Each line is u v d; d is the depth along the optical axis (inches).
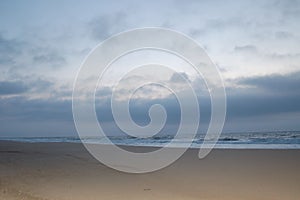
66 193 261.4
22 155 536.7
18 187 277.0
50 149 671.1
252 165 407.5
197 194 261.9
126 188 283.3
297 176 327.3
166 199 244.7
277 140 1113.4
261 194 259.6
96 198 246.5
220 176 342.3
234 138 1350.9
